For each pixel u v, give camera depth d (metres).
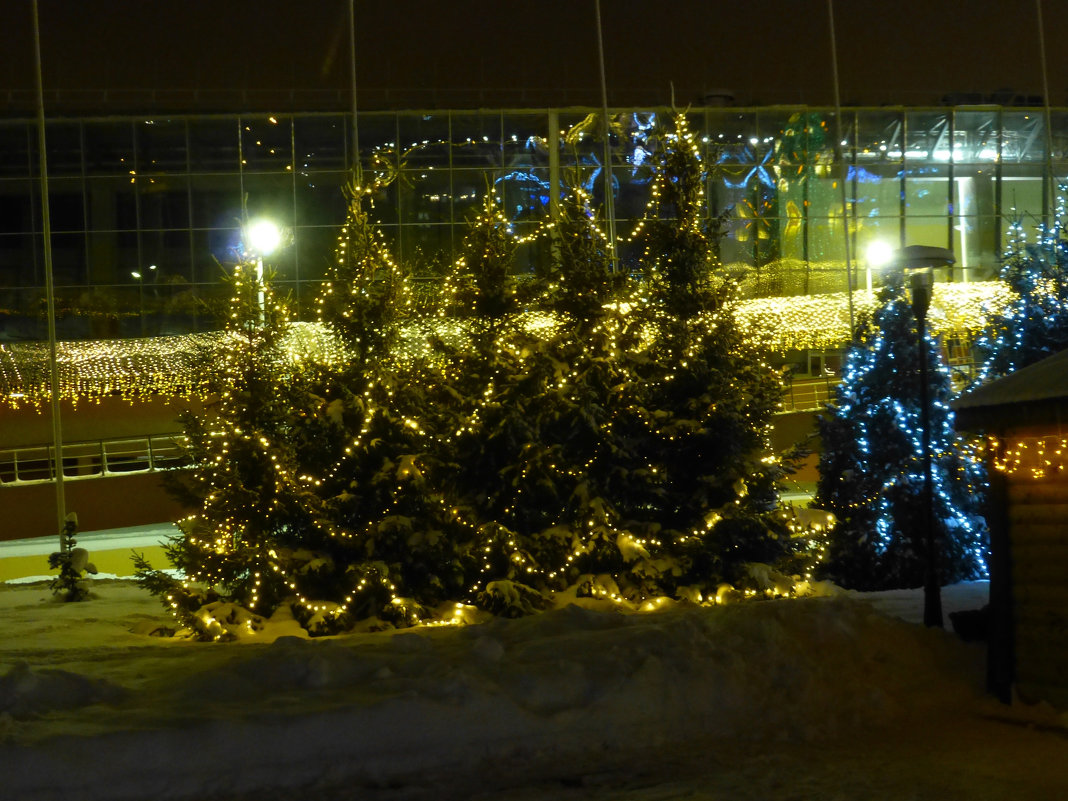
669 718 7.89
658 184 15.47
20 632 13.39
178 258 34.97
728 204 36.75
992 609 8.62
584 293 14.95
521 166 35.22
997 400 8.32
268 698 7.50
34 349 33.88
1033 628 8.31
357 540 13.25
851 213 37.56
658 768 7.06
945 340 27.28
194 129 34.78
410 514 13.58
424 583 13.47
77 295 34.66
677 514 14.73
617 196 34.94
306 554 13.05
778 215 37.12
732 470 14.48
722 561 14.45
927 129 37.81
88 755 6.39
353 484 13.41
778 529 14.70
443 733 7.25
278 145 34.84
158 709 7.19
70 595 17.50
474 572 13.95
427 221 35.03
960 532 16.91
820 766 7.10
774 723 8.01
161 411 33.91
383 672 8.02
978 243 38.28
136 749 6.51
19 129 34.47
